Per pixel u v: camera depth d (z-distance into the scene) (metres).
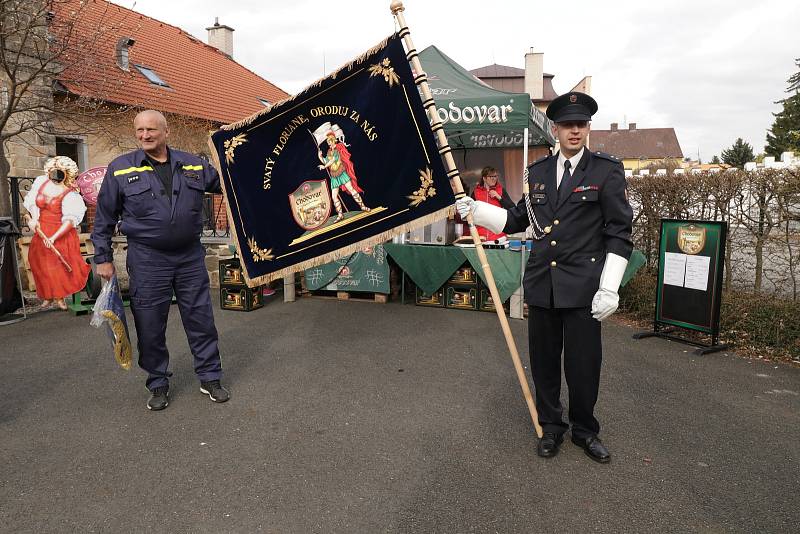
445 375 4.39
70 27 7.99
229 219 4.24
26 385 4.21
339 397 3.93
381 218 3.87
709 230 5.08
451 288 6.87
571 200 2.88
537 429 3.14
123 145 12.01
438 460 3.00
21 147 8.90
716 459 3.00
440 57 8.34
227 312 6.84
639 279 6.73
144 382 4.28
